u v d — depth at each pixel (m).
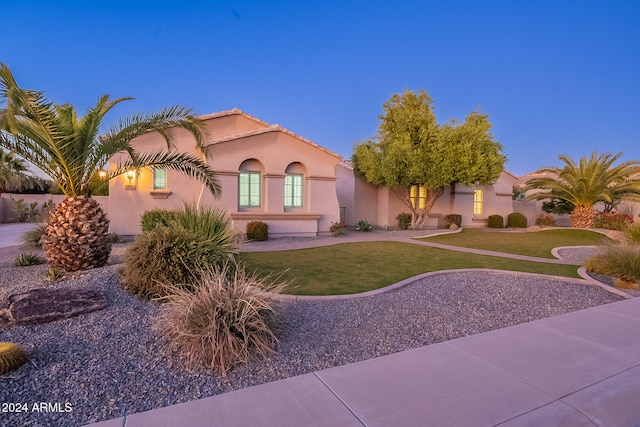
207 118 17.33
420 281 9.04
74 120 8.57
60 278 7.53
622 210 27.45
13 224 27.30
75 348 4.62
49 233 8.38
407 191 22.61
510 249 15.61
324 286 8.39
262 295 5.27
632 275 9.09
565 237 20.20
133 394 3.71
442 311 6.64
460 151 19.52
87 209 8.48
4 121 6.40
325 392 3.74
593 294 8.08
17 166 18.56
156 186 15.91
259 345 4.67
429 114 21.33
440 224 25.86
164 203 15.91
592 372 4.27
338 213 18.91
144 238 6.86
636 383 4.04
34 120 7.39
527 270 10.59
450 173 19.97
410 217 23.91
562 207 27.22
